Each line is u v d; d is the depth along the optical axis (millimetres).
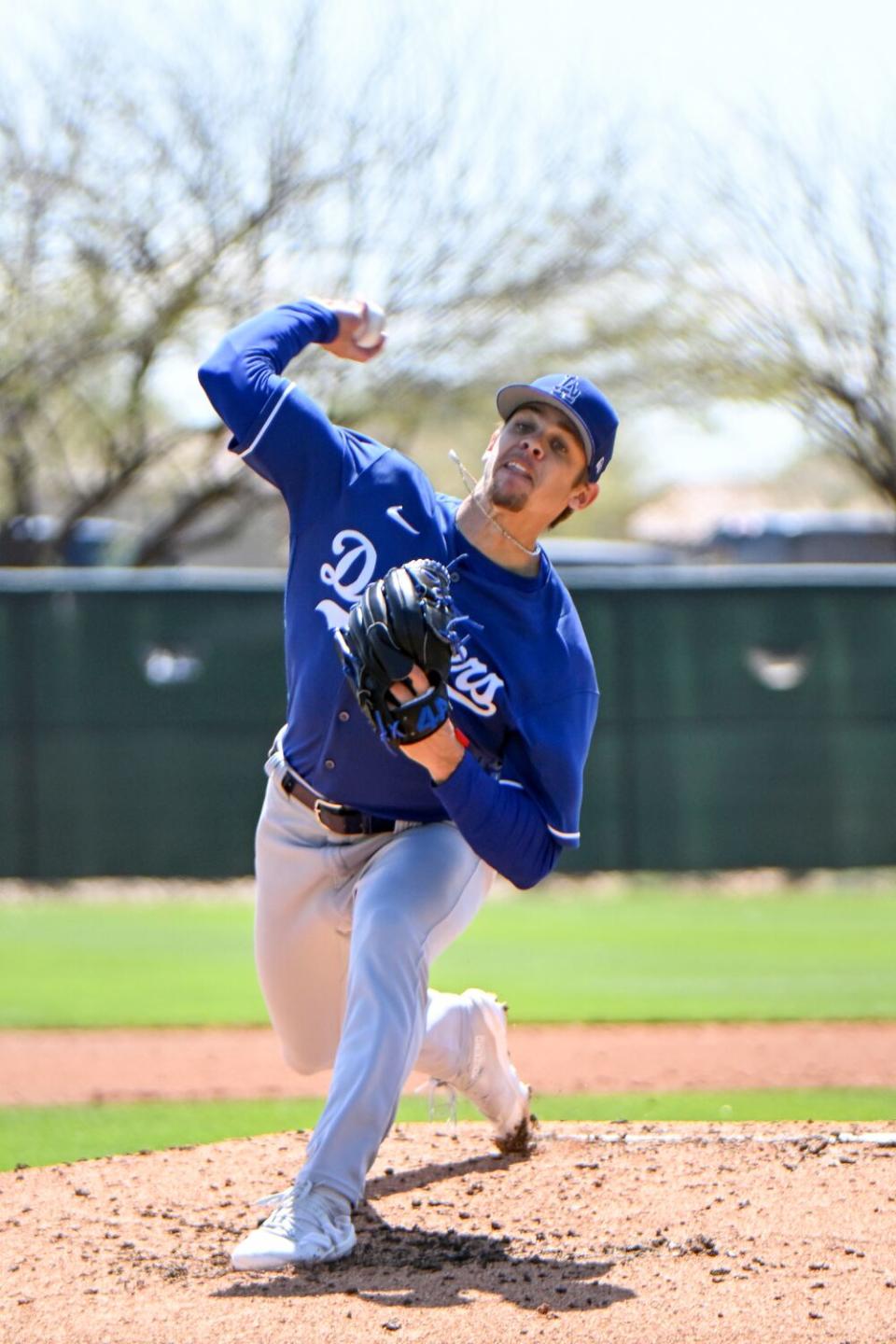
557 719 13336
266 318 14570
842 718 48969
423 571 12461
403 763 13391
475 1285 12203
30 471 68938
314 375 65562
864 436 68500
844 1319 11297
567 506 13586
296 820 14000
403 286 67188
